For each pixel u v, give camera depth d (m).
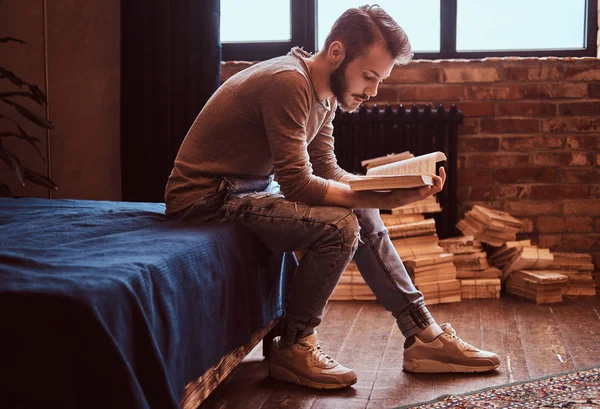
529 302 2.91
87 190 3.60
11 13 3.56
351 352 2.19
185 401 1.31
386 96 3.50
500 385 1.81
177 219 1.83
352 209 1.88
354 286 2.91
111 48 3.52
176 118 3.32
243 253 1.67
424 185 1.58
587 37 3.58
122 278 1.11
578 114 3.40
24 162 3.62
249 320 1.69
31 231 1.52
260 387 1.86
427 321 1.97
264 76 1.68
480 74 3.43
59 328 1.00
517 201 3.45
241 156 1.79
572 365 2.04
